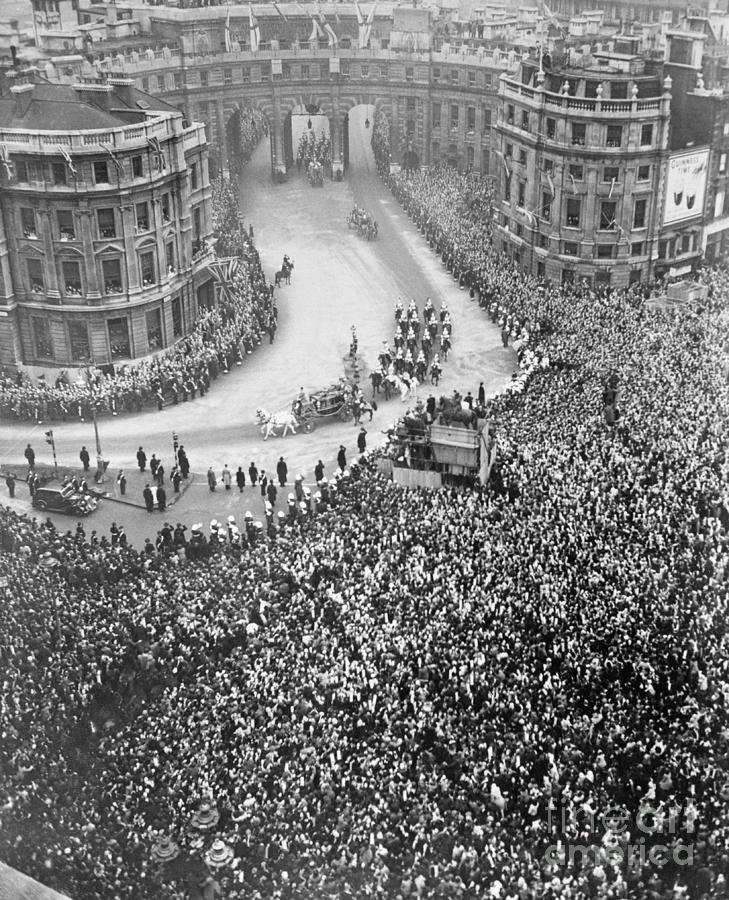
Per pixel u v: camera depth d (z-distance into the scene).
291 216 149.25
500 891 42.22
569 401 85.19
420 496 72.31
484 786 47.22
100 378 96.56
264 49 160.38
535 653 54.81
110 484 82.12
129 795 47.81
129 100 101.38
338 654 55.22
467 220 137.12
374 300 119.38
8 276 97.25
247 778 48.16
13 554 67.06
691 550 63.00
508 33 160.12
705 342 94.81
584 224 113.69
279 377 101.19
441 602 58.81
